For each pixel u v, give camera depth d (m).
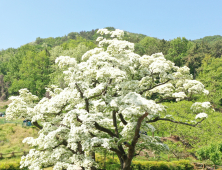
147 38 109.81
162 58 13.30
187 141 23.30
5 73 88.25
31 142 13.77
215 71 52.56
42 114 13.73
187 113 28.59
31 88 53.38
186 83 14.14
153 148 12.53
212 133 22.55
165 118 13.85
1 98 63.44
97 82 14.75
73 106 13.71
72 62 11.69
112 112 14.38
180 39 77.38
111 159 18.66
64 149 14.12
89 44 73.50
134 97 9.11
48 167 18.08
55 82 41.19
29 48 77.50
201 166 19.27
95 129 13.60
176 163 18.45
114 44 12.66
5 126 28.89
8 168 16.83
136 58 13.70
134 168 17.75
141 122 11.40
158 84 14.11
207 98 39.75
